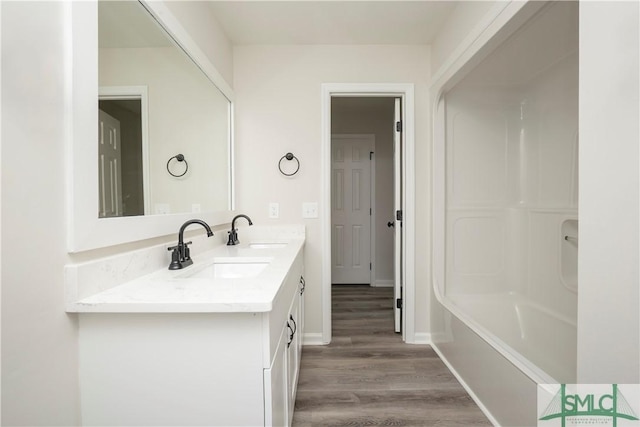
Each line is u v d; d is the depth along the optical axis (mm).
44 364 720
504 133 2467
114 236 958
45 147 728
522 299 2406
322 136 2334
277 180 2338
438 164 2299
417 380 1853
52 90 748
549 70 2191
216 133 1982
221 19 1994
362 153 3986
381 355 2174
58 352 758
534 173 2369
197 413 825
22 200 670
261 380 822
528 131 2424
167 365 821
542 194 2287
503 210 2475
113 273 938
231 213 2176
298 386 1776
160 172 1301
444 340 2102
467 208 2426
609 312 827
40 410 710
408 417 1523
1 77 628
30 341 688
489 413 1520
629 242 772
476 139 2428
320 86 2332
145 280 1035
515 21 1343
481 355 1604
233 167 2279
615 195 807
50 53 742
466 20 1742
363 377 1879
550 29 1677
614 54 807
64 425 774
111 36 985
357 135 3963
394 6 1881
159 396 822
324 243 2350
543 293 2227
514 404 1328
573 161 2035
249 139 2328
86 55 838
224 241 2074
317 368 1982
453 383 1824
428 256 2387
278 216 2338
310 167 2340
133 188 1107
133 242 1095
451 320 1981
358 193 4012
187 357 820
